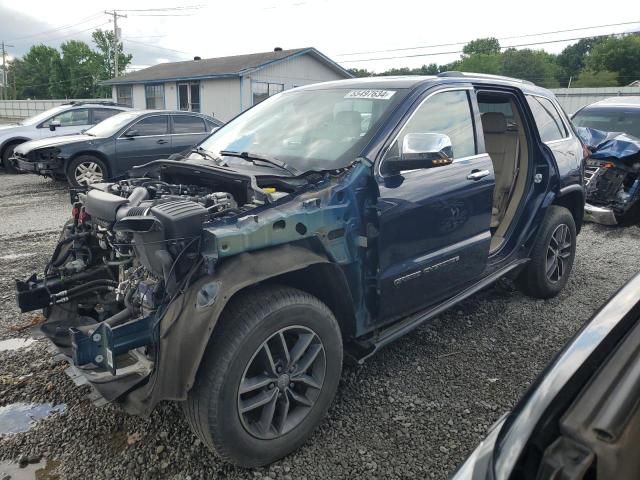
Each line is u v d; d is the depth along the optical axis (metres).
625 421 1.27
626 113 9.33
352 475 2.62
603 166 7.52
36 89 76.00
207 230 2.43
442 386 3.40
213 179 3.29
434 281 3.45
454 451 2.80
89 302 3.49
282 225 2.62
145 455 2.76
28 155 10.27
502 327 4.29
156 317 2.48
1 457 2.76
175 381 2.32
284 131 3.62
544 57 83.81
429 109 3.47
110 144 10.44
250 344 2.45
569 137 5.04
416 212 3.19
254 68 23.41
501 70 79.31
